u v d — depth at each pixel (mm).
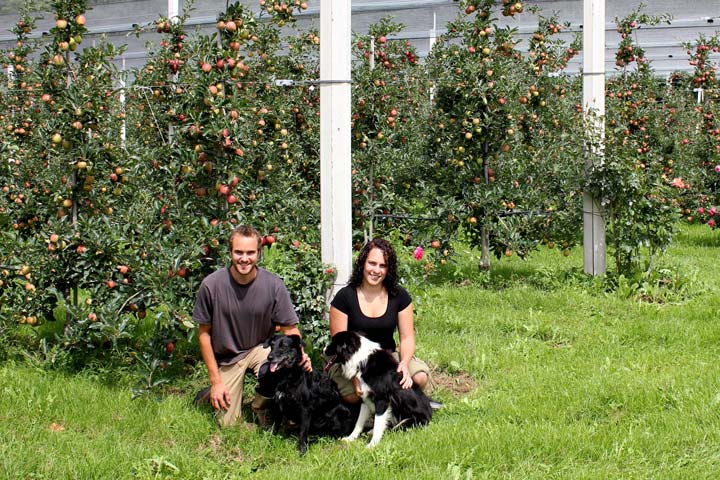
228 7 5684
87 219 5898
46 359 5555
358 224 8516
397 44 10648
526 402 4996
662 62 18609
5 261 5840
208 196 5605
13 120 8844
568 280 8703
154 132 8148
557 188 9289
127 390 5133
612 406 4879
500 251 9195
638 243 8438
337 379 4781
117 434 4391
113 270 5719
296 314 5285
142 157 6508
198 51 5707
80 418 4652
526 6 10805
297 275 5379
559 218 9008
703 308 7473
